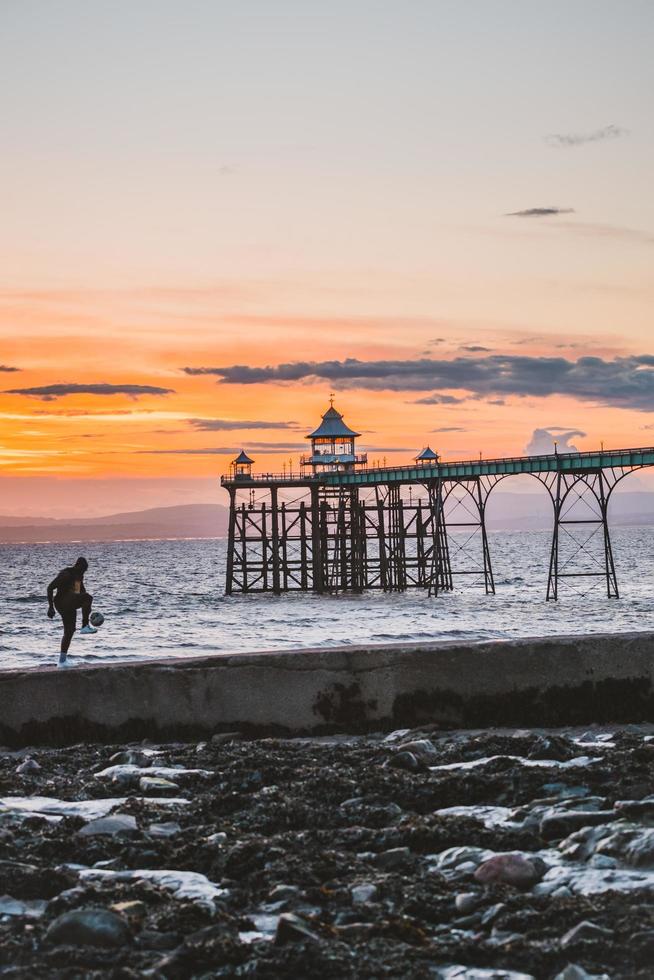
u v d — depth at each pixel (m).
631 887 11.03
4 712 22.91
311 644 87.75
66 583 29.92
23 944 9.98
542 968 9.38
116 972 9.20
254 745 20.45
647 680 23.36
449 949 9.73
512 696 23.28
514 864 11.58
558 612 120.88
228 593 157.00
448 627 104.19
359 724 23.06
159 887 11.45
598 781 15.50
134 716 22.92
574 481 136.12
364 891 11.22
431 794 15.34
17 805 15.73
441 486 152.75
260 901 11.26
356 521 162.12
